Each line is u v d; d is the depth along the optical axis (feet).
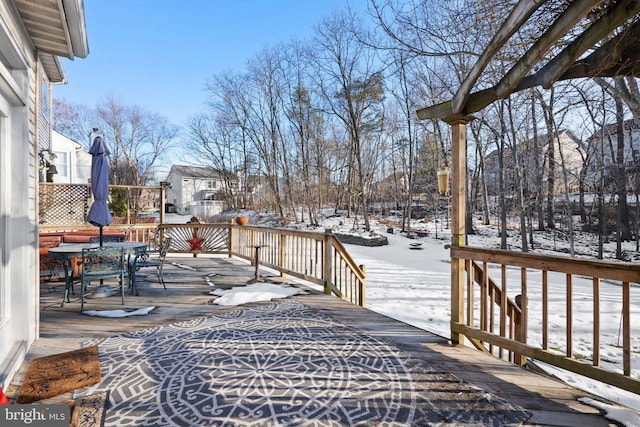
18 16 8.25
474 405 6.55
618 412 6.31
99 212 14.83
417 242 48.32
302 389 7.11
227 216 82.94
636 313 19.58
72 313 12.68
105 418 6.02
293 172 71.46
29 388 7.03
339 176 72.23
